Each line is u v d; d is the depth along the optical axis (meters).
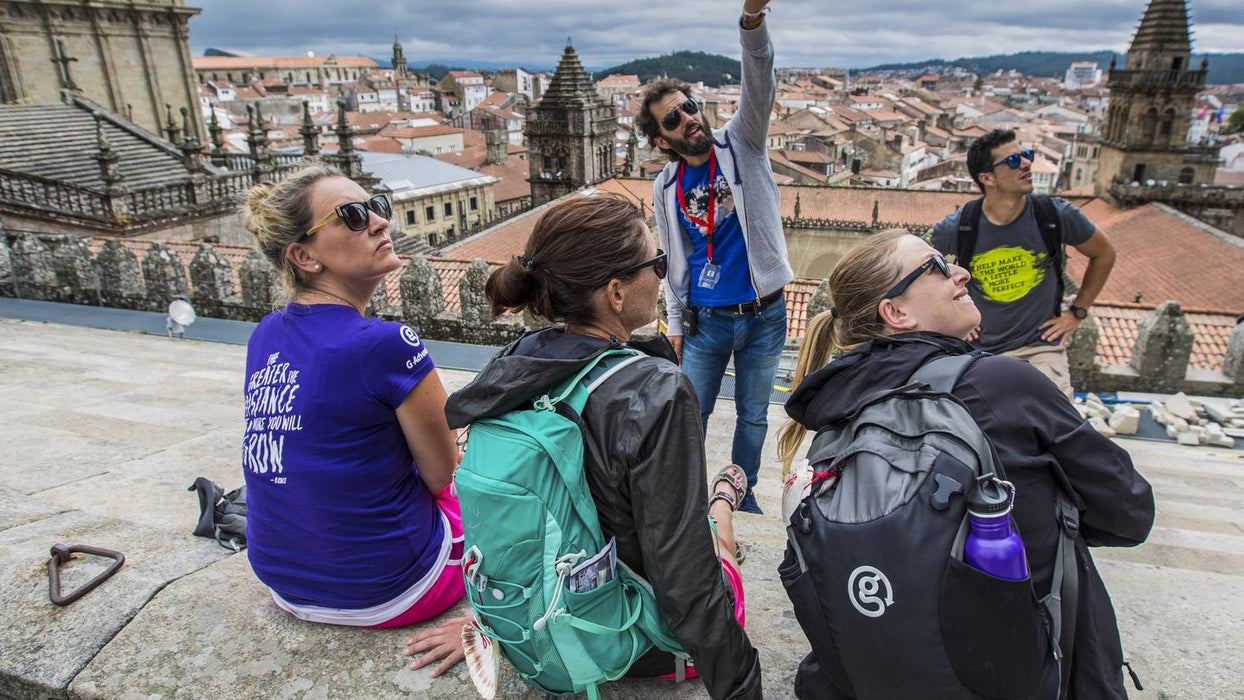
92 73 40.09
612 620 2.09
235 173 30.48
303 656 2.83
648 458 1.93
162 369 9.67
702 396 4.43
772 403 9.54
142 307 14.91
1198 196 58.22
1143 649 3.18
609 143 73.31
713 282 4.13
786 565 2.14
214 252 14.75
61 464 5.56
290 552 2.81
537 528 1.95
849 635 1.90
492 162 104.06
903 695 1.87
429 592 2.96
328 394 2.61
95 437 6.38
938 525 1.77
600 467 2.01
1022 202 4.88
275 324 2.83
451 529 3.13
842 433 2.13
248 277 14.16
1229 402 9.95
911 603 1.78
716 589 2.00
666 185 4.12
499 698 2.62
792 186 64.06
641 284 2.18
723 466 6.72
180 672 2.78
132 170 31.31
